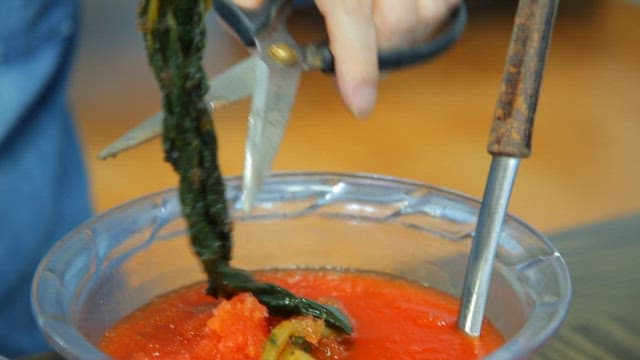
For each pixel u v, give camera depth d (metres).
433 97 2.11
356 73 0.69
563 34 2.45
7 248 0.97
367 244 0.77
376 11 0.72
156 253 0.74
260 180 0.65
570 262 0.81
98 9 2.58
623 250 0.83
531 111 0.64
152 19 0.63
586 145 1.86
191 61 0.63
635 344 0.73
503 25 2.50
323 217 0.77
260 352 0.66
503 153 0.64
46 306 0.65
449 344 0.69
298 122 1.99
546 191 1.68
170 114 0.64
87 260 0.70
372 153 1.87
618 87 2.14
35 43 0.96
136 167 1.78
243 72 0.69
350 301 0.73
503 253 0.70
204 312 0.72
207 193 0.67
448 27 0.74
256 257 0.77
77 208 1.01
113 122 1.97
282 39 0.70
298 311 0.68
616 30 2.47
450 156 1.85
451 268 0.74
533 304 0.66
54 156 0.99
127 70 2.24
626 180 1.73
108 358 0.61
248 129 0.66
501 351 0.62
